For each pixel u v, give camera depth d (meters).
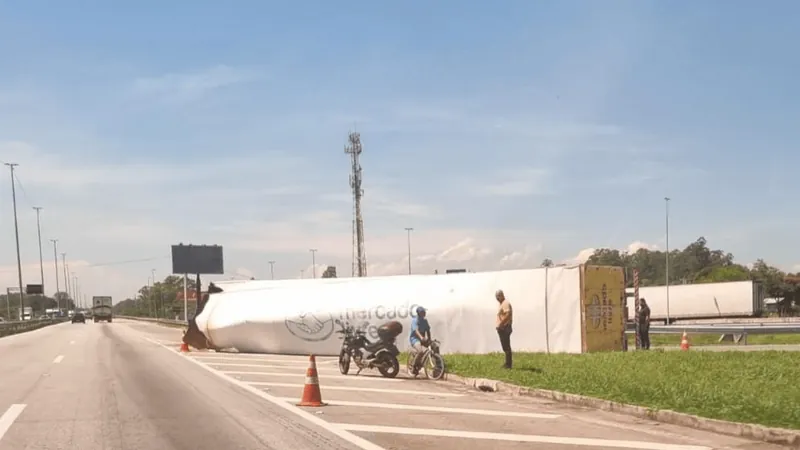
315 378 12.84
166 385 15.93
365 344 18.61
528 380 14.70
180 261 70.31
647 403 11.45
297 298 26.64
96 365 21.28
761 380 13.63
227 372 19.16
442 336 23.56
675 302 57.78
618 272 23.16
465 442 9.26
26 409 12.29
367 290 25.67
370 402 13.16
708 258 125.94
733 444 9.05
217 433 9.97
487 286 23.42
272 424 10.67
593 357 18.98
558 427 10.37
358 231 61.19
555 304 22.17
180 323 62.97
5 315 143.88
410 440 9.40
